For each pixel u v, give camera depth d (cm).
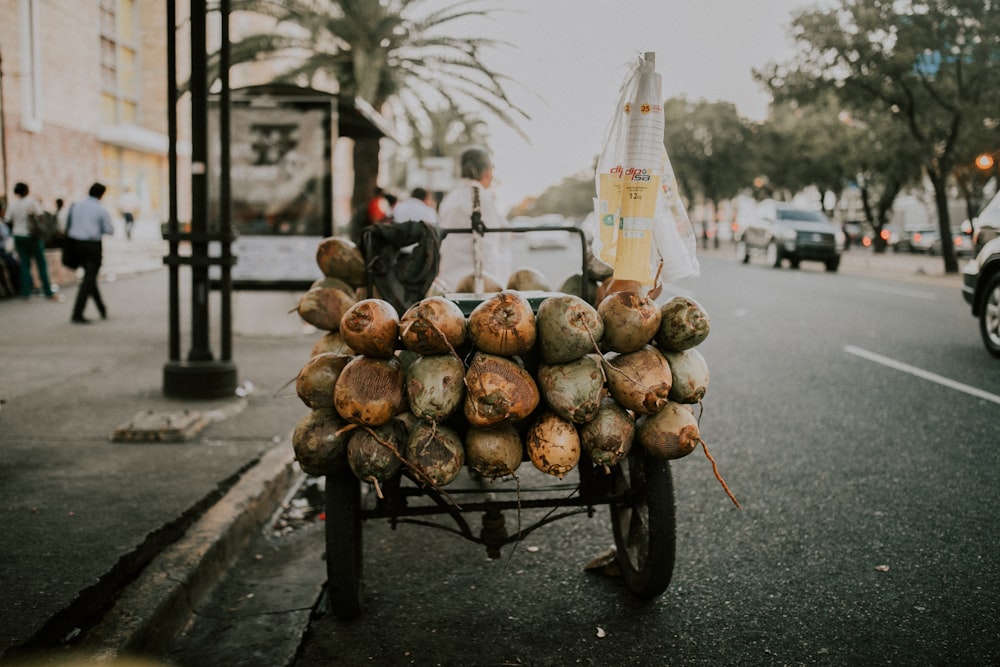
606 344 306
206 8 682
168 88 680
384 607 361
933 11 1933
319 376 315
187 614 351
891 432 615
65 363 842
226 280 709
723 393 756
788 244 2444
